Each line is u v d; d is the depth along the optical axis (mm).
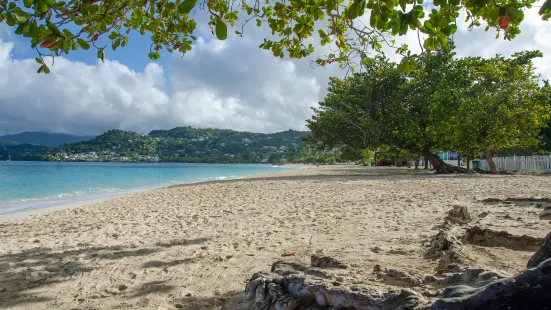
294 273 3322
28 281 5090
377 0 2979
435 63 31578
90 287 4770
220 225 9258
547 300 1680
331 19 4434
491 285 1834
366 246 5715
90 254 6562
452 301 1908
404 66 3389
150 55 5348
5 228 10453
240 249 6434
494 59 30766
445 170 31953
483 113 26109
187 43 5281
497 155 42688
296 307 2854
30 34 2959
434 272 3834
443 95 29188
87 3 3160
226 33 3141
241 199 15539
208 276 4910
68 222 11156
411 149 32875
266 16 5312
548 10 2250
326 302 2729
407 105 31938
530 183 17328
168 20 4883
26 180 36875
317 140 34625
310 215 10062
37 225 10828
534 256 2482
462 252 4180
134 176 46812
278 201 14109
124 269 5504
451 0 2748
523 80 27438
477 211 8508
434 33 3186
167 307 3885
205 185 25609
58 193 23547
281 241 6891
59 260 6219
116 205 15344
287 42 5500
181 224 9742
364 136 32125
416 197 12984
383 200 12586
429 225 7480
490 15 2957
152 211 12852
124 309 3908
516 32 3969
